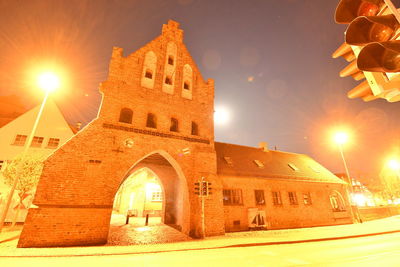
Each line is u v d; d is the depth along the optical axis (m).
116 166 12.34
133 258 8.00
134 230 15.34
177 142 14.83
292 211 18.98
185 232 13.74
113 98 13.59
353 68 2.50
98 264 7.09
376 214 25.03
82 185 11.20
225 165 18.69
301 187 20.75
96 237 10.76
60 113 20.56
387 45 1.46
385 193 40.12
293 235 13.44
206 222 13.38
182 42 17.97
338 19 2.08
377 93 2.15
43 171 10.61
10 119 24.64
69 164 11.25
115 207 38.16
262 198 18.38
